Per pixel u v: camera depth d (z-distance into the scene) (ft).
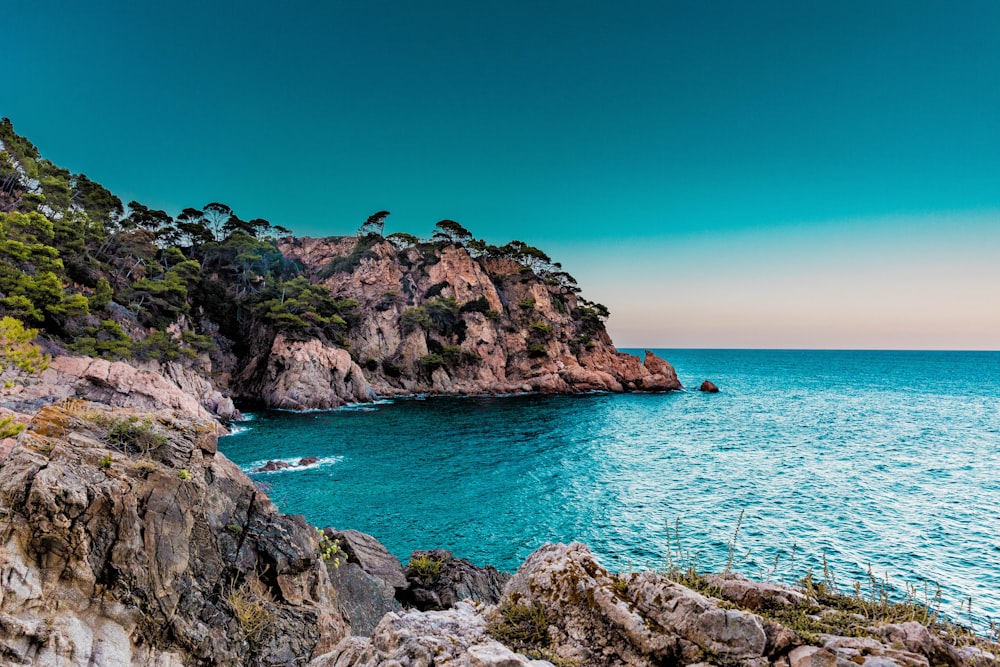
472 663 15.19
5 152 242.37
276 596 33.60
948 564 88.28
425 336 396.57
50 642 20.40
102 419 32.24
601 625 18.45
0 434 28.07
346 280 410.93
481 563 90.94
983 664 15.51
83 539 23.30
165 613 25.84
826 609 20.02
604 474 154.81
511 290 469.16
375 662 17.12
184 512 29.89
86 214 270.05
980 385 535.19
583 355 445.37
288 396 284.20
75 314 184.14
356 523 110.11
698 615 17.03
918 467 165.27
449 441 204.44
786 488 138.92
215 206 422.00
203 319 317.83
